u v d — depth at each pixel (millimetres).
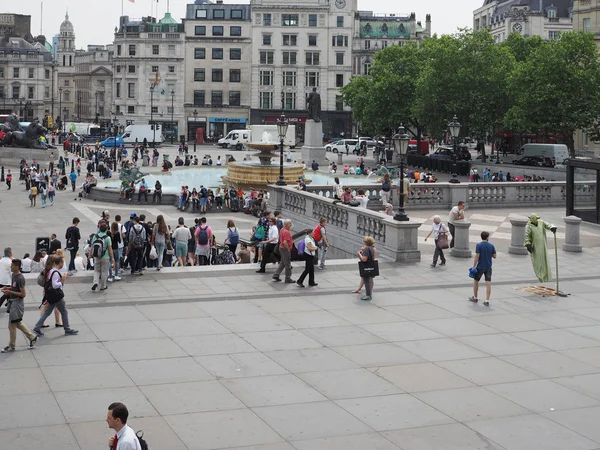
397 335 19641
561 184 44344
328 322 20688
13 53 175375
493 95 85688
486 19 153750
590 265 28859
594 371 17266
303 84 138625
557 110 75625
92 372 16609
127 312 21297
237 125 143375
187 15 143625
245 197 54656
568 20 133375
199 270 26312
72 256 30172
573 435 13891
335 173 74250
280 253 25109
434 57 88125
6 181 69188
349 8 137125
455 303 22906
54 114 199750
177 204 56781
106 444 13148
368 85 103438
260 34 137625
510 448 13305
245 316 21125
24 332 18000
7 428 13711
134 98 143875
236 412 14625
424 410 14891
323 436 13648
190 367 17031
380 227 29812
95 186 62875
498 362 17750
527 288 24828
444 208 42531
